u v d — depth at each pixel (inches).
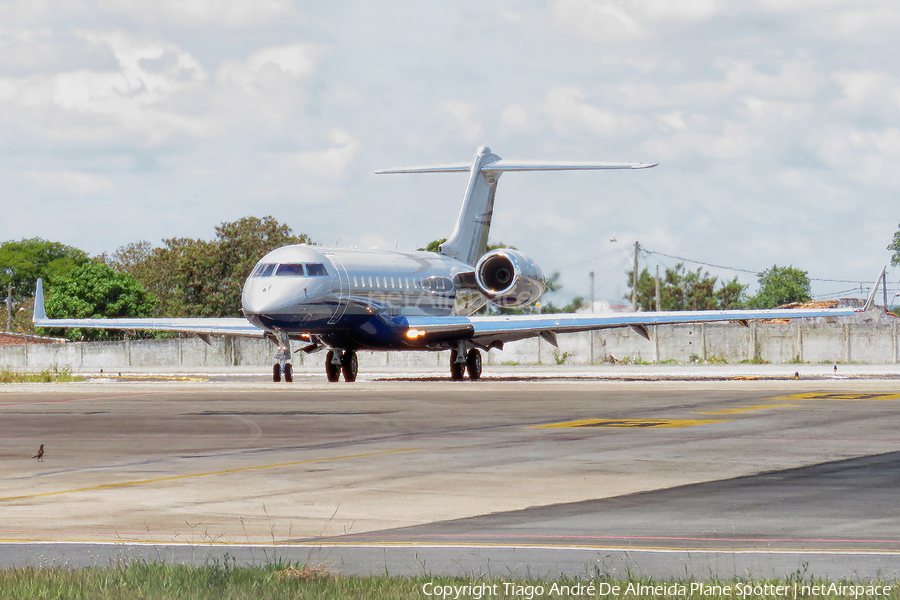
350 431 3722.9
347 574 1638.8
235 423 4037.9
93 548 1849.2
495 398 5128.0
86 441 3501.5
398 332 6717.5
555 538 1900.8
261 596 1445.6
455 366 6914.4
